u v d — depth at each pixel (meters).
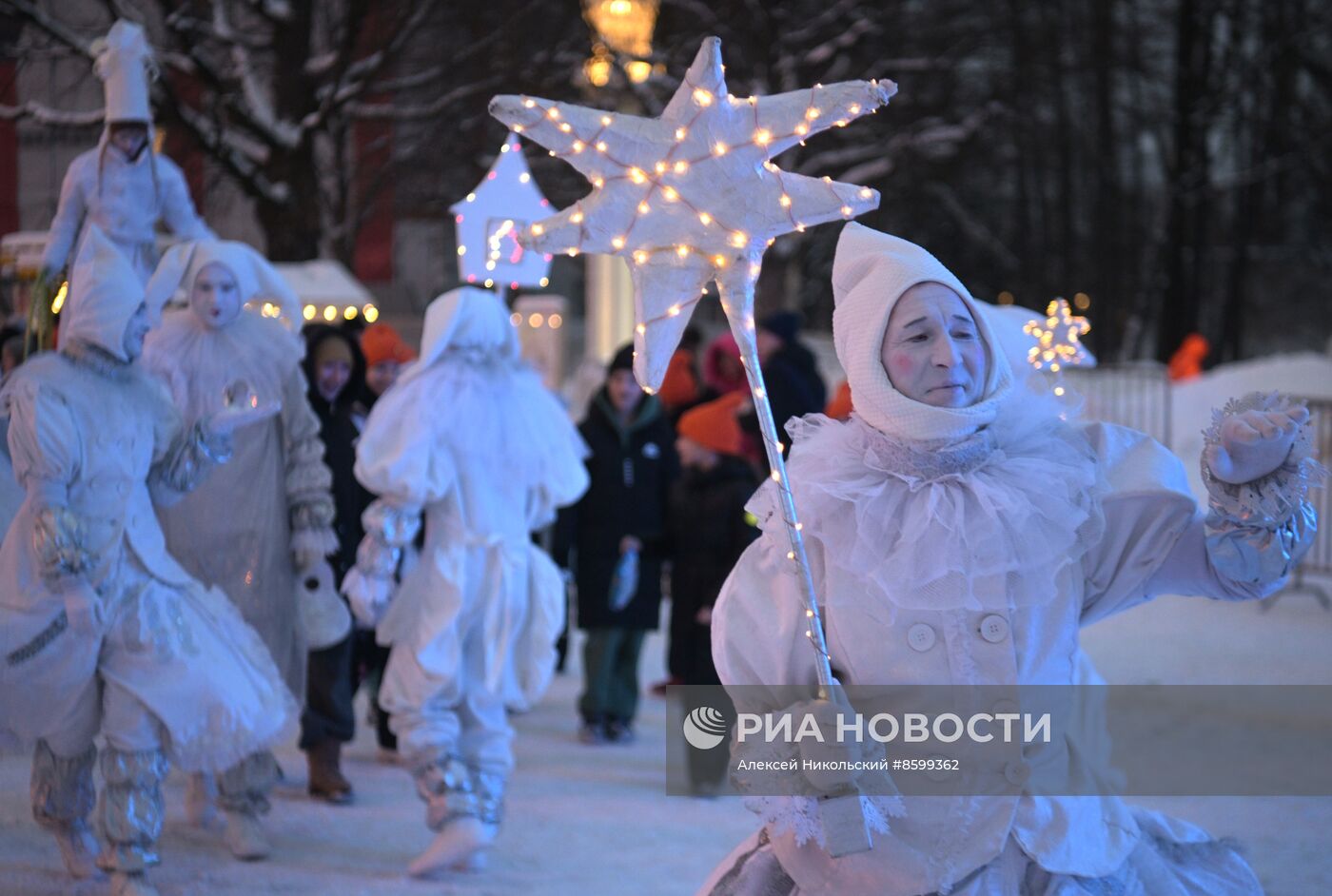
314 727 6.43
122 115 7.06
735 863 2.96
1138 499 2.83
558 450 5.91
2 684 4.80
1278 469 2.69
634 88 22.22
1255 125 33.19
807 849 2.77
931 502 2.76
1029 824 2.70
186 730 4.88
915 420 2.79
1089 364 3.65
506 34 23.53
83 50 20.38
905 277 2.83
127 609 4.88
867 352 2.84
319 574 6.11
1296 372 19.70
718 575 7.52
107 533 4.88
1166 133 35.75
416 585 5.52
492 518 5.59
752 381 2.82
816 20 28.67
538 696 5.77
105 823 4.86
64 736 4.95
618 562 7.83
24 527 4.86
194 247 6.03
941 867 2.69
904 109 29.72
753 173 2.85
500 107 2.82
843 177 29.81
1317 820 6.07
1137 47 33.78
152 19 21.64
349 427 6.89
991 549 2.72
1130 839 2.80
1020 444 2.93
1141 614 10.86
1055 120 35.44
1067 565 2.80
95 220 7.10
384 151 24.22
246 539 5.97
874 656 2.79
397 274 29.39
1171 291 33.28
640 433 8.03
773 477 2.86
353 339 6.91
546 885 5.29
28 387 4.77
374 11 22.03
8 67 21.53
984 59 32.12
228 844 5.59
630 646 7.97
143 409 5.04
